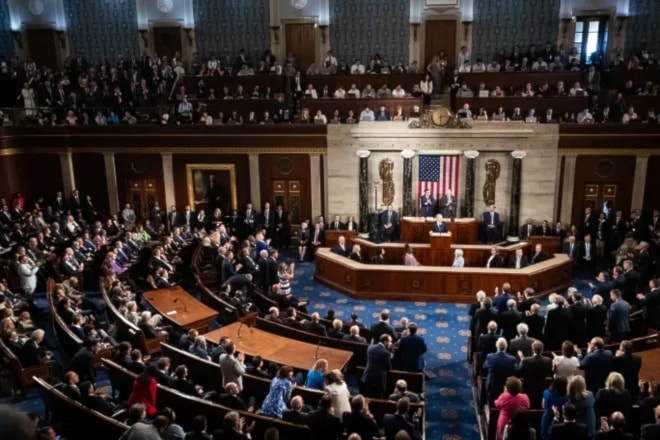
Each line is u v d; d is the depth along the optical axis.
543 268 16.38
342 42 25.36
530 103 21.06
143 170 22.31
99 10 26.28
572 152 19.94
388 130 20.55
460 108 21.50
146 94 23.27
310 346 11.55
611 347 10.79
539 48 24.06
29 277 15.03
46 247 17.55
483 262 18.06
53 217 20.42
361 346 11.41
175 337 13.11
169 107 22.91
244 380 9.78
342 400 8.35
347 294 17.28
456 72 22.62
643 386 8.65
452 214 20.28
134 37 26.44
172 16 25.89
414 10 24.36
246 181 22.00
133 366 10.02
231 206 22.31
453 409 10.96
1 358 11.03
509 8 24.00
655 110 20.66
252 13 25.64
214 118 22.61
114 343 12.02
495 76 22.33
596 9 23.28
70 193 22.64
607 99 22.28
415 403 8.78
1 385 11.06
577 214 20.48
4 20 25.98
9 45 26.30
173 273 16.81
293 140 21.31
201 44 26.27
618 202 20.19
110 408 8.95
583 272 18.58
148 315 12.44
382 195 21.27
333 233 20.17
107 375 11.14
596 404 7.75
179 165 22.12
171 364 10.81
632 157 19.77
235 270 16.06
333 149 21.08
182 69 24.98
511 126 19.92
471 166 20.30
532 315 11.09
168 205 22.47
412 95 22.27
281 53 25.56
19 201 21.66
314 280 18.59
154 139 21.92
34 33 26.42
